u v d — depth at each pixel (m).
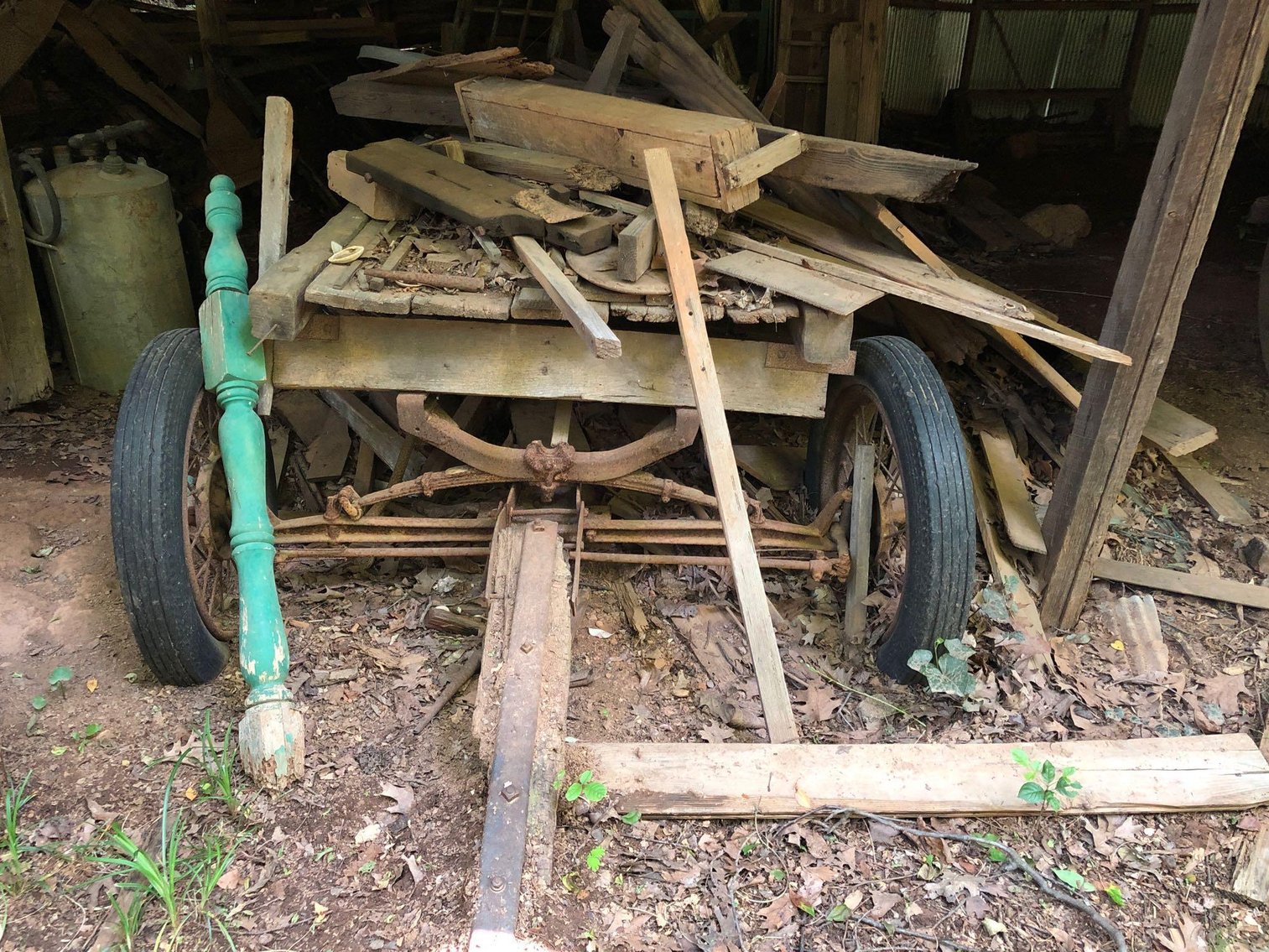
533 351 3.23
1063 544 3.53
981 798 2.76
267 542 3.05
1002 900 2.56
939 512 3.01
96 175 4.68
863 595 3.54
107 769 2.87
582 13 7.49
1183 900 2.59
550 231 3.22
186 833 2.67
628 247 3.01
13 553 3.74
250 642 2.88
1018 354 4.45
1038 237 7.09
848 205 4.03
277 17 7.34
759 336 4.02
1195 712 3.23
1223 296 6.28
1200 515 4.25
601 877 2.54
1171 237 3.04
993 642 3.44
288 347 3.20
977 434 4.34
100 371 4.95
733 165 3.11
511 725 2.59
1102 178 9.11
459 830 2.68
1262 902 2.58
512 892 2.26
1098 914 2.50
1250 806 2.81
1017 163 9.52
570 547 3.53
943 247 7.09
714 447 3.03
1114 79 10.28
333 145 7.32
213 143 6.61
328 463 4.18
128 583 2.89
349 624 3.47
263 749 2.75
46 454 4.41
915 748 2.89
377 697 3.16
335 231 3.44
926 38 10.02
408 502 3.96
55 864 2.58
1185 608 3.75
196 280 5.67
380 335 3.20
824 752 2.85
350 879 2.55
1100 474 3.39
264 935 2.41
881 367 3.33
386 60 4.96
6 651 3.31
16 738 2.97
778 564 3.53
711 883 2.55
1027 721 3.18
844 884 2.57
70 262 4.66
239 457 3.08
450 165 3.67
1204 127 2.89
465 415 3.98
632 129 3.33
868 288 3.23
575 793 2.61
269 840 2.65
